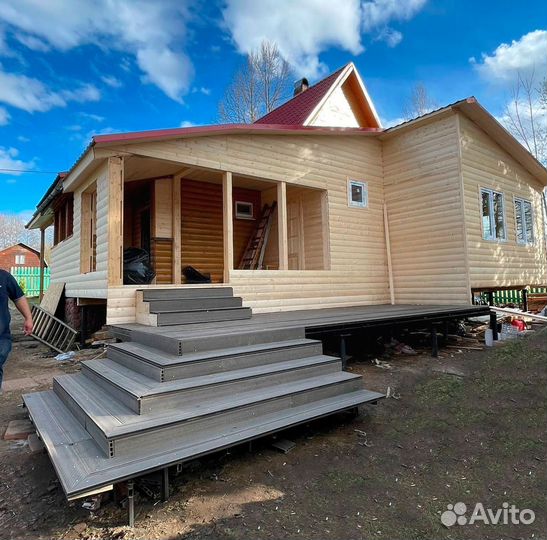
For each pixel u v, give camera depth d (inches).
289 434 140.8
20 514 96.5
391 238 372.2
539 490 104.6
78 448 103.0
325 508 98.0
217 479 111.1
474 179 338.6
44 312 359.3
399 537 87.2
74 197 321.4
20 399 190.5
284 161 307.4
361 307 319.9
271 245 377.4
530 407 155.0
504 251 365.4
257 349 157.4
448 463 120.6
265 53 943.0
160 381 128.2
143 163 261.0
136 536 87.4
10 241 2022.6
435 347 258.2
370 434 141.6
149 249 313.7
